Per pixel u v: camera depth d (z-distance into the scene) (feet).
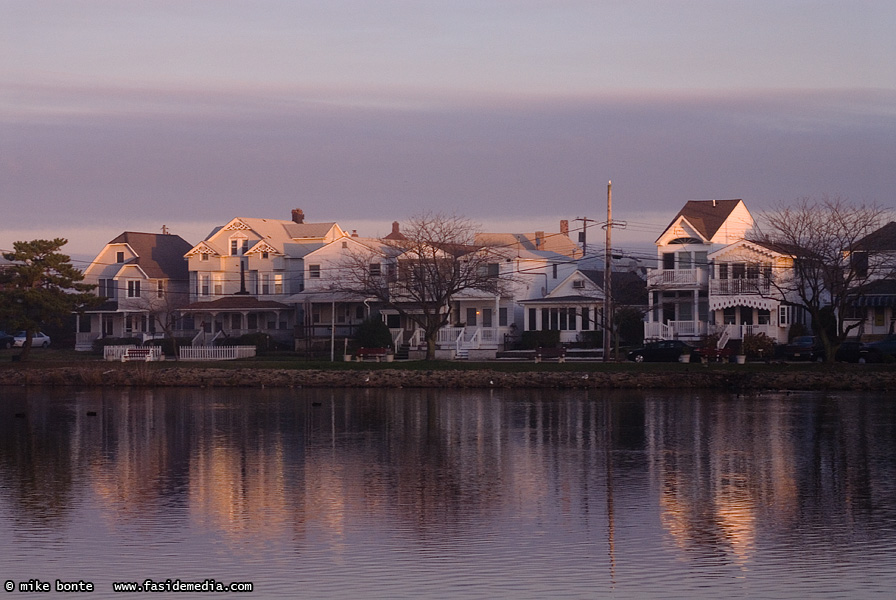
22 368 285.43
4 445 148.97
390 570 79.05
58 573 79.05
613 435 153.58
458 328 320.09
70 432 164.76
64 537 89.76
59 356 339.98
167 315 351.67
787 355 270.67
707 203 324.80
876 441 143.64
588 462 128.47
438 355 312.91
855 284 278.67
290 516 97.71
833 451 134.92
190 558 82.99
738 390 227.40
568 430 160.45
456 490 110.01
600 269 358.23
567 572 78.23
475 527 92.73
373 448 142.51
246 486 113.39
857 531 90.58
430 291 291.38
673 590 73.87
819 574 77.56
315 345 330.54
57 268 309.01
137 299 365.40
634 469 122.72
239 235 372.79
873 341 277.44
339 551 84.84
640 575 77.51
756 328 292.40
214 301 358.64
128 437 157.38
